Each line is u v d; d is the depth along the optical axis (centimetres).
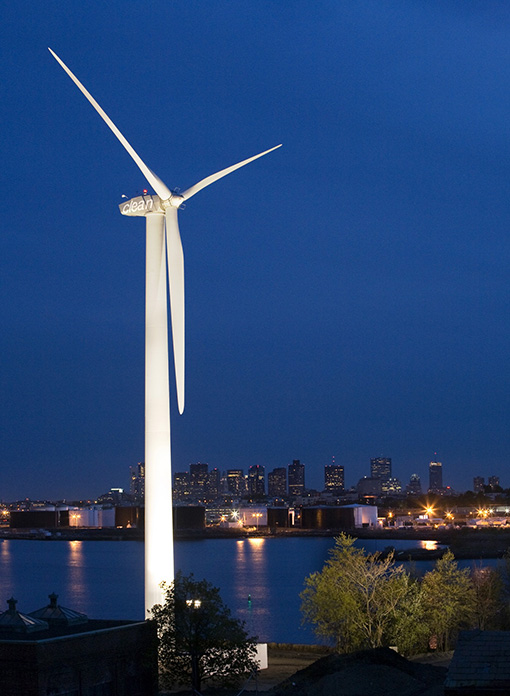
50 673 6119
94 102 9562
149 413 9544
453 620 10738
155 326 9669
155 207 9625
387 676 7019
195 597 7594
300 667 9619
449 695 4844
